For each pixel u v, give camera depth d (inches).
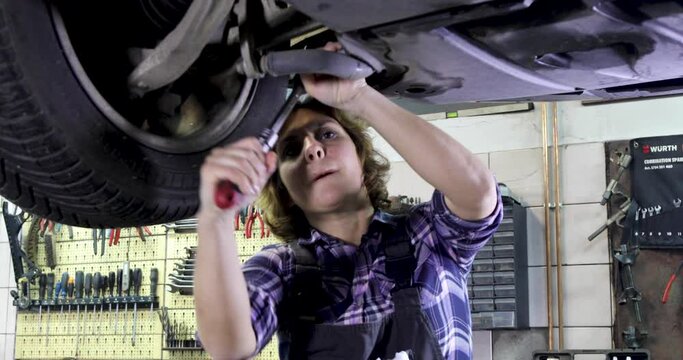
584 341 130.9
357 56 39.8
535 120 141.6
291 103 42.4
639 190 129.9
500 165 142.2
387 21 35.9
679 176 127.4
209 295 39.0
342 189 47.7
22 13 38.6
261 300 43.8
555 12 35.2
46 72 39.6
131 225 47.5
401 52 39.0
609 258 131.9
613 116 136.1
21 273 169.2
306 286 46.4
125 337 162.2
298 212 52.3
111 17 45.4
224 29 45.1
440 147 41.9
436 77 42.6
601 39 36.9
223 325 39.8
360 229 49.3
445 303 46.5
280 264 47.2
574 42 37.5
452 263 47.9
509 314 126.2
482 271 128.6
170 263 162.1
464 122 146.1
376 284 46.1
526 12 35.7
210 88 49.6
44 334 171.3
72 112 40.9
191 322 157.6
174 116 48.3
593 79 43.3
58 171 41.9
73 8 42.7
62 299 167.8
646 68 40.9
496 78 42.4
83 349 165.8
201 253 38.7
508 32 36.8
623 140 134.4
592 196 134.9
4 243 180.7
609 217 132.9
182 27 40.6
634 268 129.6
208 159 37.6
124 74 44.7
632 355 110.8
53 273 170.2
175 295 159.8
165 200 46.1
